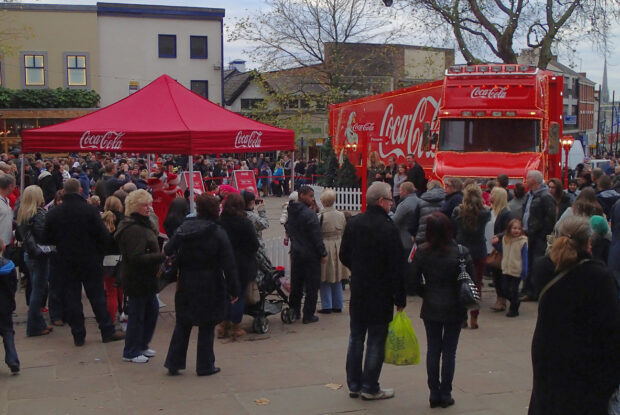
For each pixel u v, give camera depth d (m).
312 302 9.38
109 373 7.23
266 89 39.56
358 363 6.34
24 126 40.22
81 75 41.50
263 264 8.81
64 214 8.04
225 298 7.10
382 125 21.67
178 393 6.58
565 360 4.19
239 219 8.27
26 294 10.09
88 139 10.91
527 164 14.88
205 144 11.03
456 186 9.98
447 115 15.84
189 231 6.84
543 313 4.34
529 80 15.36
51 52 40.88
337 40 38.44
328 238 9.74
